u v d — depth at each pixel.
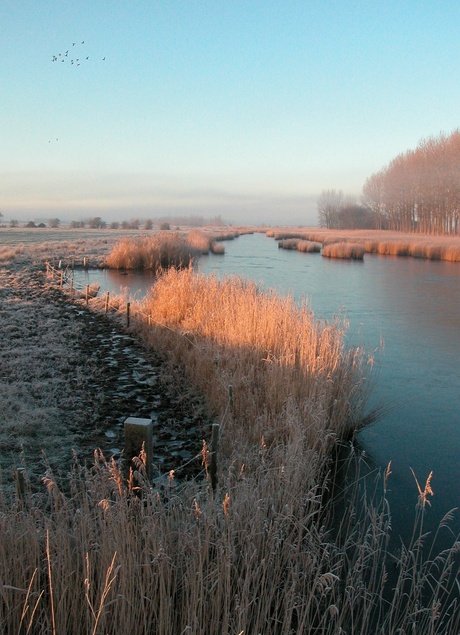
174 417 7.73
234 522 4.18
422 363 12.13
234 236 92.06
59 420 7.32
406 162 94.12
